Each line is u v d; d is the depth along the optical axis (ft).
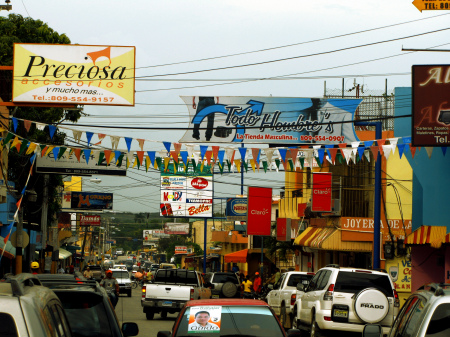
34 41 147.84
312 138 154.30
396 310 70.85
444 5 70.59
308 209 168.55
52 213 209.87
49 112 141.28
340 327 70.44
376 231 101.71
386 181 137.18
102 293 36.32
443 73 75.66
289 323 97.76
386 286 72.08
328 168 158.20
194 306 40.37
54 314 21.97
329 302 71.51
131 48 98.58
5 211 133.80
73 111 145.18
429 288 33.30
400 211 132.36
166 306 117.60
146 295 118.11
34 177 180.34
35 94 96.99
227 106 151.84
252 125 152.25
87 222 341.21
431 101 75.41
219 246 353.92
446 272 94.17
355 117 156.76
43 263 176.76
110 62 98.22
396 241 130.31
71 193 301.84
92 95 97.76
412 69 75.97
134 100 98.22
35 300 18.66
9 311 17.12
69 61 97.91
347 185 151.12
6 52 132.46
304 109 154.10
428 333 28.71
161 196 257.55
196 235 474.49
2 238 140.97
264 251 240.94
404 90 124.88
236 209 237.25
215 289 170.50
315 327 74.18
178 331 38.96
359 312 67.67
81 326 35.45
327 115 155.12
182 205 257.55
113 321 35.96
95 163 195.21
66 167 187.32
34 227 197.98
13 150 149.79
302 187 195.93
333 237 135.44
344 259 160.15
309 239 155.02
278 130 152.87
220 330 38.88
